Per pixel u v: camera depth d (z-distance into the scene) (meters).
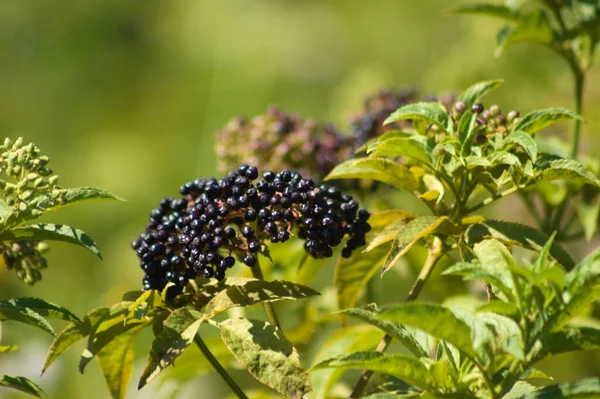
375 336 4.67
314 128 6.14
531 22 5.31
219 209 3.57
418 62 14.95
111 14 15.20
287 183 3.68
